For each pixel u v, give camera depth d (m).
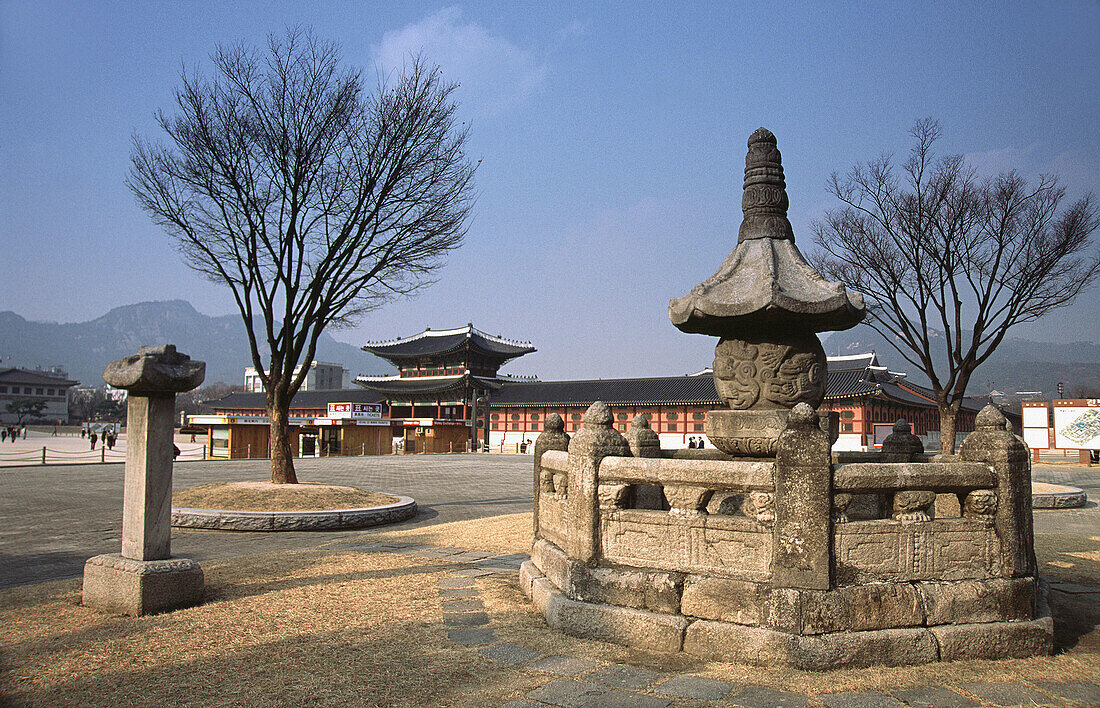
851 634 6.59
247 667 6.71
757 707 5.75
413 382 85.50
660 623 7.10
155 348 9.12
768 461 8.69
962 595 7.00
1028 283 24.20
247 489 19.94
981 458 7.55
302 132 20.27
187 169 19.98
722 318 8.33
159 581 8.77
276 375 21.80
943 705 5.80
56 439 89.69
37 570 12.88
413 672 6.56
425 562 12.18
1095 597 10.07
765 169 9.42
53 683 6.32
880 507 8.80
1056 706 5.80
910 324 26.25
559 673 6.50
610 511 7.84
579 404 74.19
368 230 21.89
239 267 21.02
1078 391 124.50
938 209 24.38
